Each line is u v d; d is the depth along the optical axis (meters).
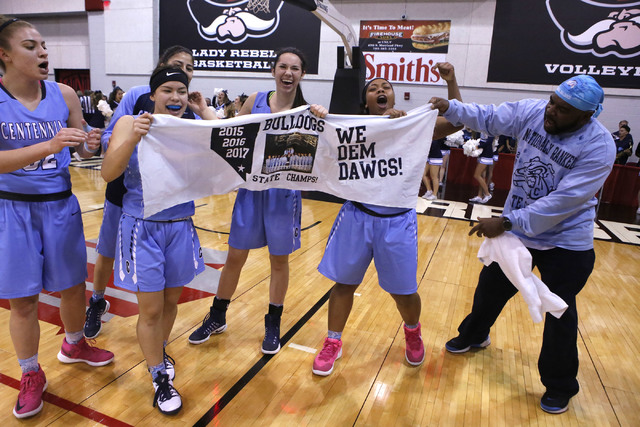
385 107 2.27
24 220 1.82
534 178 2.05
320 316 2.99
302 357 2.46
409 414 2.02
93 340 2.53
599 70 9.04
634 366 2.53
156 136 1.85
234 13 11.37
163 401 1.93
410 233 2.14
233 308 3.05
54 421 1.86
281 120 2.09
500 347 2.70
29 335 1.90
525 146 2.09
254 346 2.56
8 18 1.69
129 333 2.64
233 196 7.02
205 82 12.04
